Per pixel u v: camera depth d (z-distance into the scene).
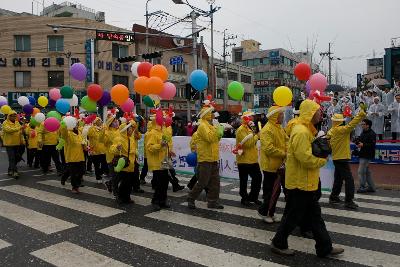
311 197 4.39
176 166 11.03
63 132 7.98
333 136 6.90
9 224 5.98
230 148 9.91
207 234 5.38
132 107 7.50
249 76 52.91
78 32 30.28
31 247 4.96
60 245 5.02
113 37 17.11
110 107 8.54
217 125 6.75
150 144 6.66
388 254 4.56
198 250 4.75
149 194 8.18
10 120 10.24
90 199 7.68
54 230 5.65
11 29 30.27
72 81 30.09
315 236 4.43
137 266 4.32
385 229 5.58
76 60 30.33
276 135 5.63
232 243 4.99
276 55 56.50
